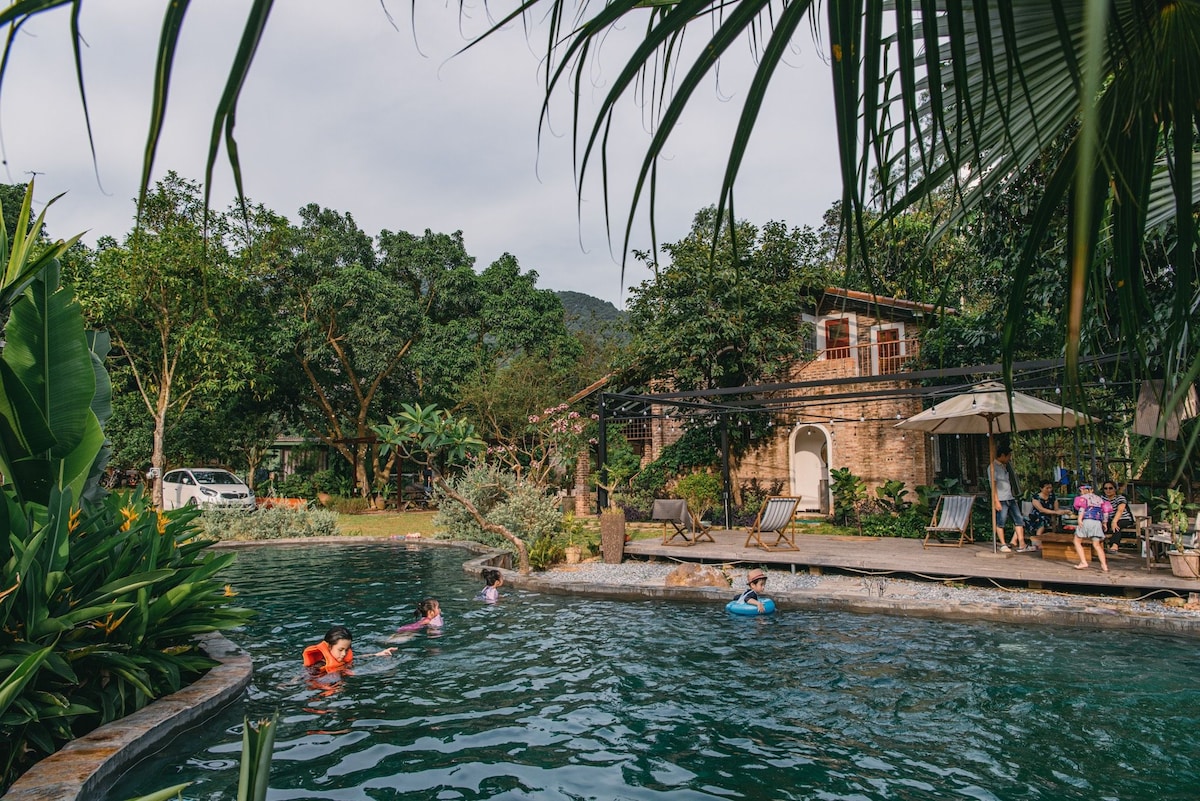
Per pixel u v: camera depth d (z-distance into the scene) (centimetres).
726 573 1190
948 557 1180
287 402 3266
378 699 601
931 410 1313
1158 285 634
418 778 443
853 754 477
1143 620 809
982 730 517
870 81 111
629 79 114
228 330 2547
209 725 537
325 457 3612
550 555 1327
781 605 972
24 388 498
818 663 691
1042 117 159
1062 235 321
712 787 429
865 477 1977
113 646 516
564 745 495
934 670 663
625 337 3703
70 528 544
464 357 3162
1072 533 1281
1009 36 107
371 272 3108
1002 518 1238
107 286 2194
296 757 477
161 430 2323
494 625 879
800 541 1477
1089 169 77
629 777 443
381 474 3178
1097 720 534
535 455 2119
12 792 385
